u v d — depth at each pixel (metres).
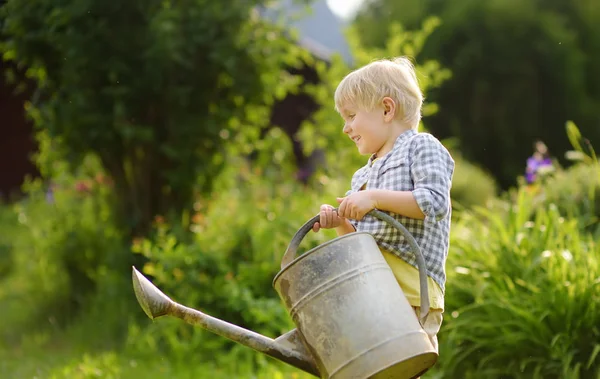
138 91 7.25
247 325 6.22
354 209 3.09
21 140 14.62
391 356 2.89
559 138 23.69
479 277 5.16
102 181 7.96
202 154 7.66
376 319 2.92
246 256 6.72
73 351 6.54
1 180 14.59
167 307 3.08
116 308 6.89
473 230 5.93
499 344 4.87
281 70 8.10
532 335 4.78
